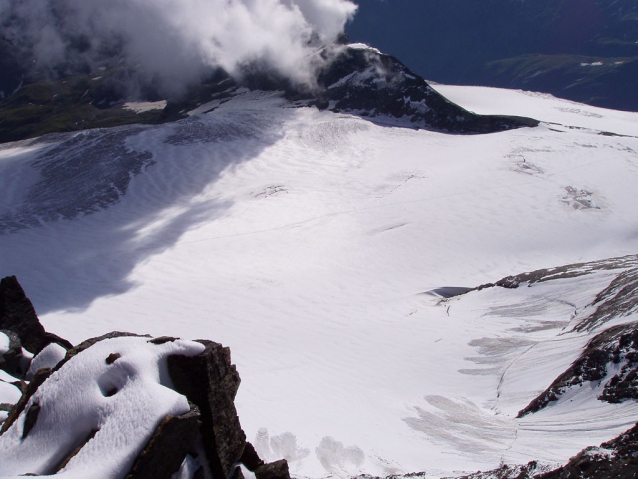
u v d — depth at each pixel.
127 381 6.59
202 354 7.06
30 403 6.67
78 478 5.50
